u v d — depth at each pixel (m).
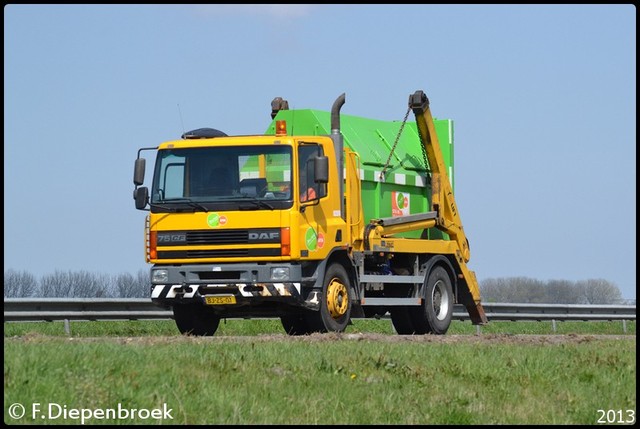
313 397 15.93
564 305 41.84
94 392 15.05
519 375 18.55
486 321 33.88
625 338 27.80
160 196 26.16
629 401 17.06
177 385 15.78
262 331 34.25
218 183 25.91
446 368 18.66
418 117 31.31
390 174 30.20
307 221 25.92
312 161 26.02
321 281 26.31
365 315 30.30
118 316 31.39
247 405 15.16
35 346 17.94
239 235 25.64
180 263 26.02
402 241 29.98
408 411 15.73
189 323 27.77
